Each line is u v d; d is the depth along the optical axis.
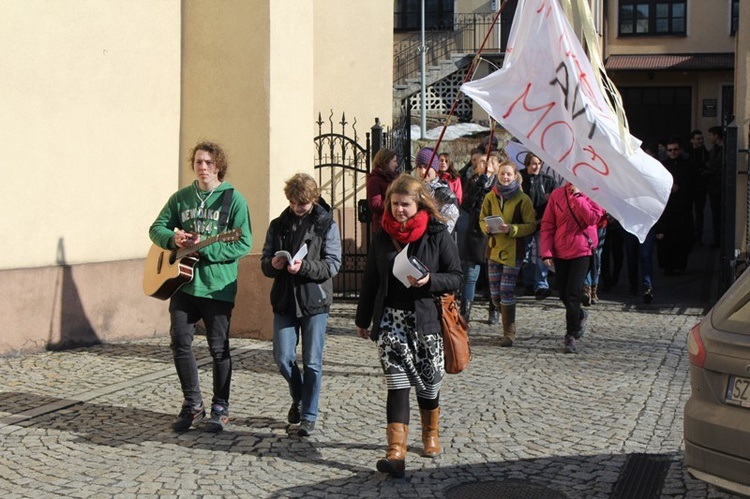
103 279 9.41
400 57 24.86
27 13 8.66
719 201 17.83
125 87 9.66
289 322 6.38
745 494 4.31
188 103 10.18
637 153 7.27
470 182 10.86
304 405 6.30
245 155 9.84
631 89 32.53
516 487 5.39
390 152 9.81
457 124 22.34
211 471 5.64
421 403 5.86
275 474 5.60
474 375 8.20
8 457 5.86
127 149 9.73
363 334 5.78
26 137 8.71
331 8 14.05
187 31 10.13
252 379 7.95
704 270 15.36
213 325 6.45
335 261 6.33
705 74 31.84
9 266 8.61
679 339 9.89
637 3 32.19
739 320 4.50
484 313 11.64
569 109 7.30
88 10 9.23
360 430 6.50
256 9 9.75
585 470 5.68
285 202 10.00
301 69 10.18
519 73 7.40
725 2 31.61
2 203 8.52
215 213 6.48
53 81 8.93
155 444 6.16
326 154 13.94
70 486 5.36
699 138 18.56
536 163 12.44
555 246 9.20
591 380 8.03
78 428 6.48
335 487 5.39
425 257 5.57
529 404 7.21
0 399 7.16
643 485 5.43
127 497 5.20
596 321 10.99
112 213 9.63
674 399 7.38
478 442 6.23
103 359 8.66
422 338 5.56
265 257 6.37
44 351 8.86
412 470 5.68
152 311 9.98
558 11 7.27
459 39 24.69
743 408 4.32
